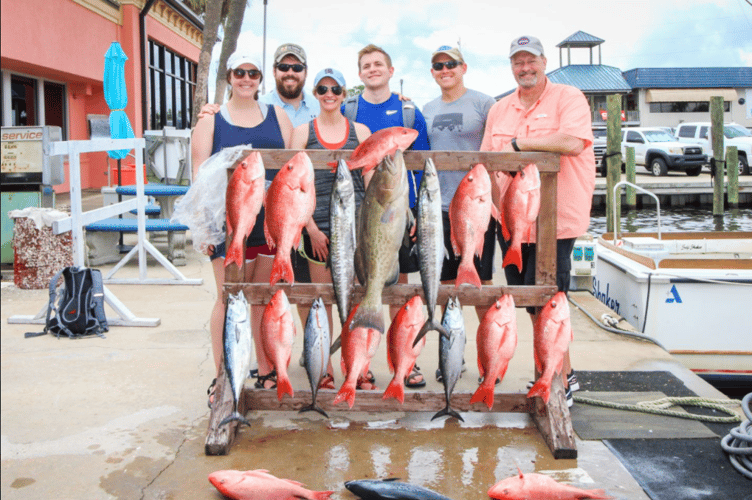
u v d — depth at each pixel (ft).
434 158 11.40
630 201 62.03
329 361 13.34
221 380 11.53
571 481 9.95
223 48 51.26
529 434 11.64
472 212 10.63
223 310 12.80
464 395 11.94
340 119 13.30
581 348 16.92
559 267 12.72
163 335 17.70
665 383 14.33
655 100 151.53
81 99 65.10
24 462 10.57
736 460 10.46
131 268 27.43
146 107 67.15
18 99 54.85
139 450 11.02
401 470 10.30
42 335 17.54
